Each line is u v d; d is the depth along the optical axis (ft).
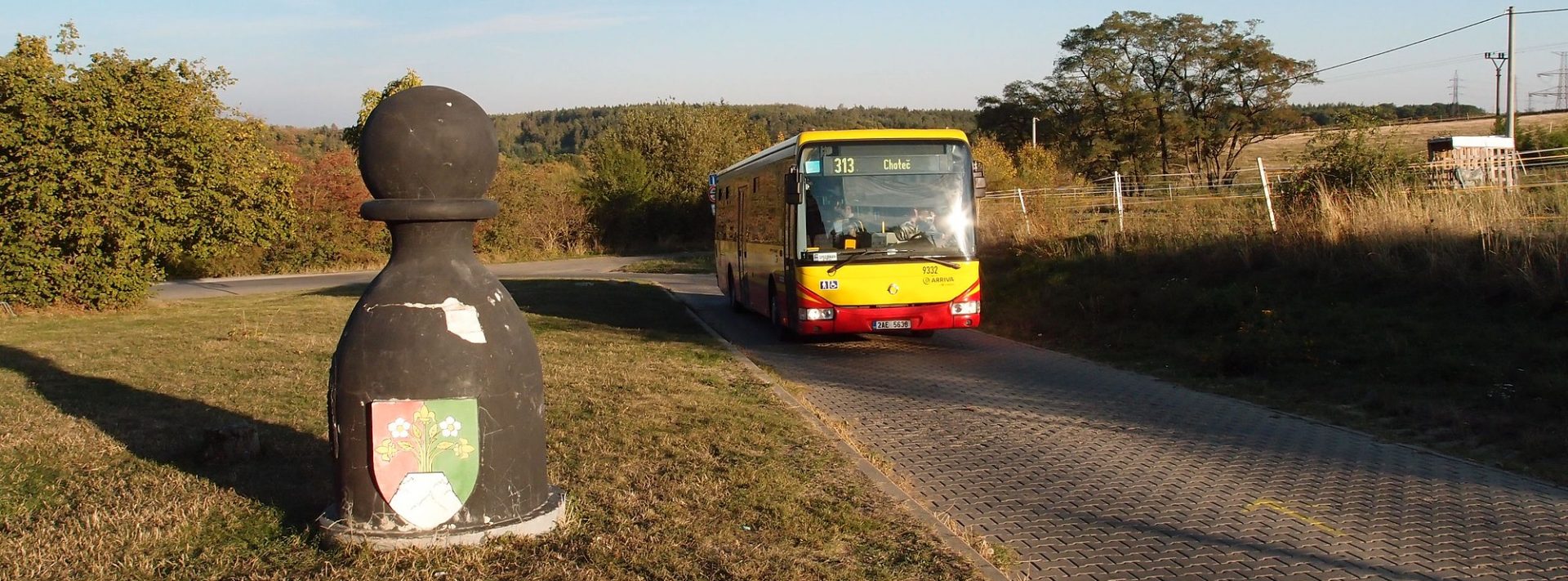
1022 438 26.66
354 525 15.61
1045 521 19.38
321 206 129.39
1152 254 54.60
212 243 63.46
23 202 57.82
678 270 115.34
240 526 16.81
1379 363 33.78
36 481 19.65
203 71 62.34
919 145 43.47
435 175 15.26
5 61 55.77
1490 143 87.86
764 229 51.21
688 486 19.53
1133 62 218.79
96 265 60.54
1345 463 23.81
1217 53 208.13
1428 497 20.88
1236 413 29.91
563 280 94.58
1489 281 37.06
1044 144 228.43
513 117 499.10
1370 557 17.16
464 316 15.48
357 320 15.48
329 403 15.96
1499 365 30.96
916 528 17.42
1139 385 35.12
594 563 15.15
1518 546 17.71
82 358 38.22
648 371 34.81
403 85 104.58
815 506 18.58
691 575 14.80
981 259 69.10
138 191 59.62
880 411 30.48
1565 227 39.19
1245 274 47.96
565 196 164.14
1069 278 56.80
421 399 15.23
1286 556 17.21
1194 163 212.23
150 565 15.06
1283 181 60.90
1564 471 22.82
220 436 20.94
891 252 43.04
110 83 57.77
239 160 63.46
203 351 40.09
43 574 14.74
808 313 42.80
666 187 183.21
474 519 15.66
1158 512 19.86
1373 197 48.67
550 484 18.54
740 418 26.35
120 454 21.94
